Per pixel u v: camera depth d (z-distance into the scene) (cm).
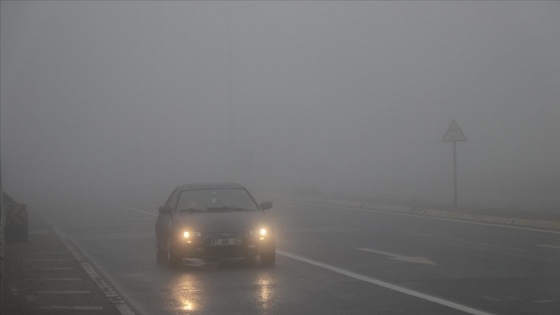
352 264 1773
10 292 1453
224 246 1683
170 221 1783
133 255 2088
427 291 1381
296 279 1563
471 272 1606
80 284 1555
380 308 1234
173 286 1516
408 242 2227
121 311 1252
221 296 1384
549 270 1622
